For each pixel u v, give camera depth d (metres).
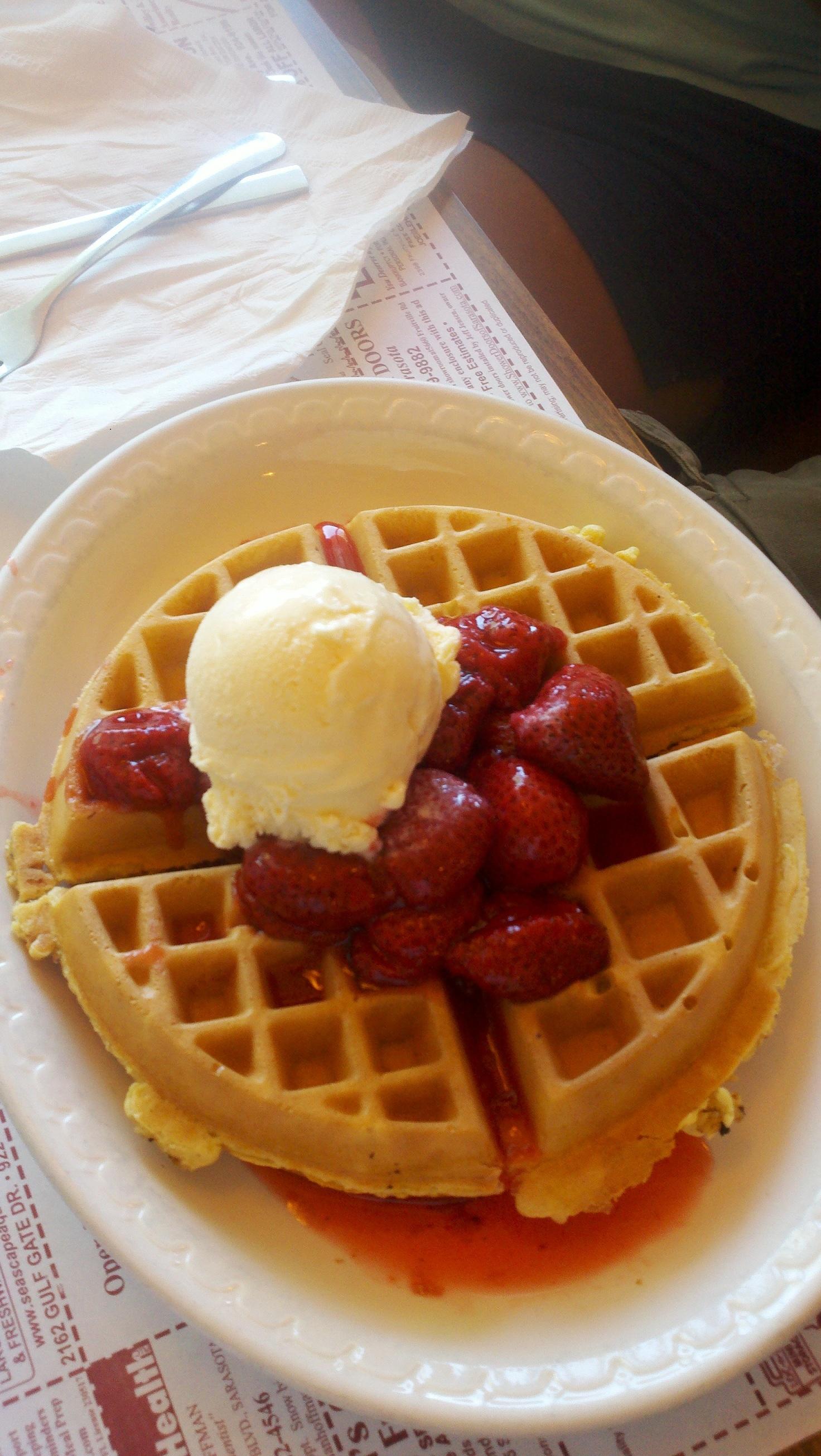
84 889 0.35
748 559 0.41
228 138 0.48
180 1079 0.33
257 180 0.47
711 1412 0.33
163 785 0.35
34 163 0.46
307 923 0.34
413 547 0.40
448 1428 0.30
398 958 0.34
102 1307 0.33
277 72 0.51
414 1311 0.33
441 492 0.44
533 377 0.46
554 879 0.35
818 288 0.60
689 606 0.42
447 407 0.42
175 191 0.46
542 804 0.34
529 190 0.60
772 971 0.37
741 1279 0.33
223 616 0.34
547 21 0.62
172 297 0.45
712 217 0.60
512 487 0.43
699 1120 0.35
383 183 0.48
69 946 0.35
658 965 0.35
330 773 0.33
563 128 0.62
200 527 0.42
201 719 0.33
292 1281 0.32
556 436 0.43
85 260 0.44
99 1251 0.33
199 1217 0.33
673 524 0.42
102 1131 0.33
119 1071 0.34
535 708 0.36
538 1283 0.33
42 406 0.42
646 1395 0.31
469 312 0.47
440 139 0.49
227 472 0.42
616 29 0.62
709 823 0.38
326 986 0.35
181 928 0.36
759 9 0.62
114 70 0.48
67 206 0.46
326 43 0.53
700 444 0.62
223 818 0.34
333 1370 0.31
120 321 0.44
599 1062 0.35
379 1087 0.33
